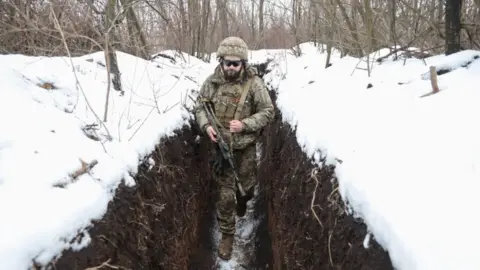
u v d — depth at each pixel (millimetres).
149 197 2371
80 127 2332
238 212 4062
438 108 2266
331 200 2043
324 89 4082
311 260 2227
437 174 1596
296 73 6305
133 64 4730
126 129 2689
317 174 2418
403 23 4645
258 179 4906
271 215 3855
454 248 1165
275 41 12914
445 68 2961
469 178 1499
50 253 1392
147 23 5785
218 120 3215
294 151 3262
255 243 3701
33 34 3514
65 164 1824
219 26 10969
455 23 3270
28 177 1613
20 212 1418
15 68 2752
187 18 8156
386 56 4145
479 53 2951
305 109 3631
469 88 2396
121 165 2160
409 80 3117
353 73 4176
